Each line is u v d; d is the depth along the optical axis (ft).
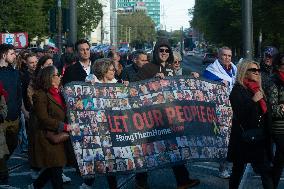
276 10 127.95
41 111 23.79
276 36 159.12
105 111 25.22
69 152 24.47
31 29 175.22
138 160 25.44
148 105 25.95
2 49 29.50
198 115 26.78
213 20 203.51
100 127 25.02
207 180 29.63
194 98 26.84
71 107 24.63
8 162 35.65
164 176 30.89
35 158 23.98
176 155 26.02
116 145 25.18
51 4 197.88
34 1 179.52
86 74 32.50
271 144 23.26
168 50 28.17
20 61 36.68
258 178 29.71
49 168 24.44
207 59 217.15
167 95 26.35
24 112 31.68
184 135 26.32
